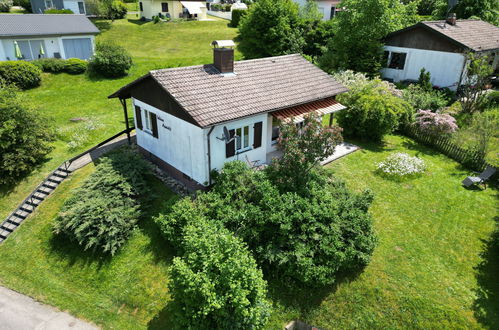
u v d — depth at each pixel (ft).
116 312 51.49
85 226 57.31
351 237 53.06
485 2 150.10
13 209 71.36
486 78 97.09
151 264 56.34
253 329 42.93
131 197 66.13
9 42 130.41
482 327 44.37
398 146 88.12
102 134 94.43
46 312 52.60
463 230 59.16
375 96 86.69
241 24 159.02
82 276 57.06
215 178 64.23
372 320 46.70
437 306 46.91
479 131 79.82
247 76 74.54
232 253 44.78
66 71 131.34
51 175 76.64
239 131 67.56
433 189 69.87
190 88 64.39
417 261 53.31
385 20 120.57
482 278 50.62
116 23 202.18
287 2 155.02
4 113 76.18
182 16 220.02
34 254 61.93
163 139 72.64
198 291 41.42
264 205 55.83
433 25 116.37
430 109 100.17
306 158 58.44
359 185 70.54
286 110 73.15
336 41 131.44
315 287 50.26
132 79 131.85
